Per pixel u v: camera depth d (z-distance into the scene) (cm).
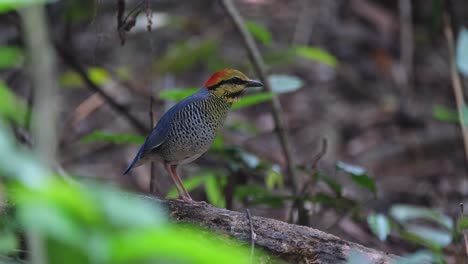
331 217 1216
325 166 1395
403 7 1688
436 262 753
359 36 1722
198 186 1316
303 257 701
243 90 904
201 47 1512
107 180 1318
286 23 1709
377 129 1536
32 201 257
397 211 972
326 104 1586
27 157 274
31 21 362
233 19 1152
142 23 1405
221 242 703
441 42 1728
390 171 1435
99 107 1513
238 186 1025
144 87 1481
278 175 1038
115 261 261
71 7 1268
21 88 1350
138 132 1394
